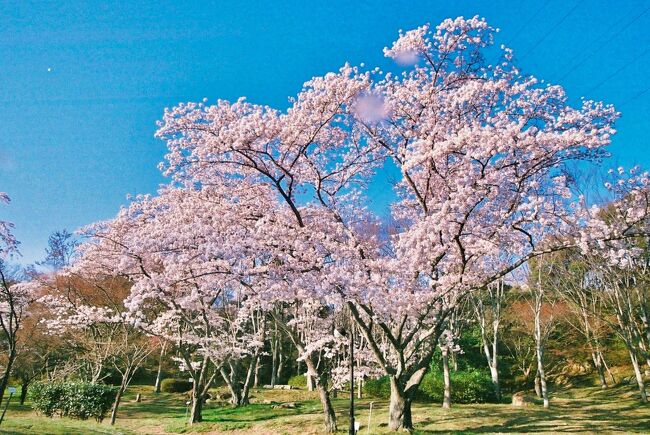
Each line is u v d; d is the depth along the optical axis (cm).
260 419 1809
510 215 1232
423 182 1463
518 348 2891
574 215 1135
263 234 1161
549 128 1123
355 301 1164
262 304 1255
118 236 1702
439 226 1079
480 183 1049
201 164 1272
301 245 1127
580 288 2109
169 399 2812
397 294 1162
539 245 1295
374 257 1370
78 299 2136
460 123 1279
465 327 2917
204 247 1102
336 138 1430
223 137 1132
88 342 2116
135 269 1705
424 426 1530
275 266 1180
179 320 1962
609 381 2666
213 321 1933
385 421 1595
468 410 1834
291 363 3841
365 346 2217
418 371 1393
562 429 1431
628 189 1210
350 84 1180
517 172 1128
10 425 1219
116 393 2117
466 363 2938
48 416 2044
